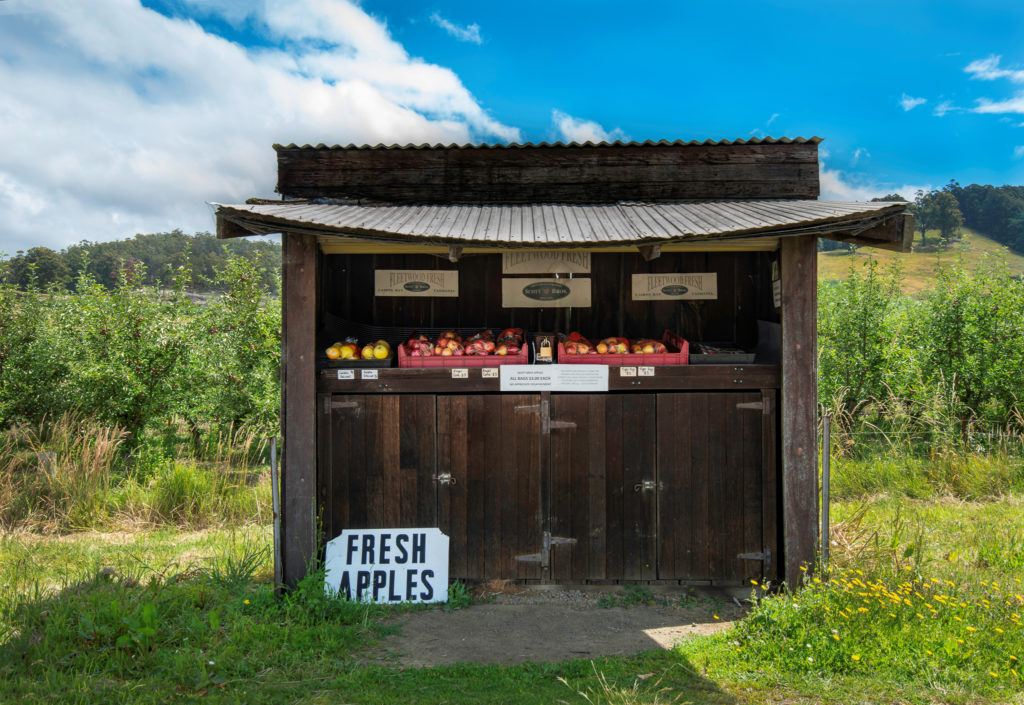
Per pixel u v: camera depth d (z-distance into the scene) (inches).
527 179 268.1
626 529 242.2
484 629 207.6
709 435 242.1
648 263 276.8
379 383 237.8
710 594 237.5
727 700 156.3
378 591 229.3
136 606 201.0
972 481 357.1
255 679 169.2
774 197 266.4
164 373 450.9
